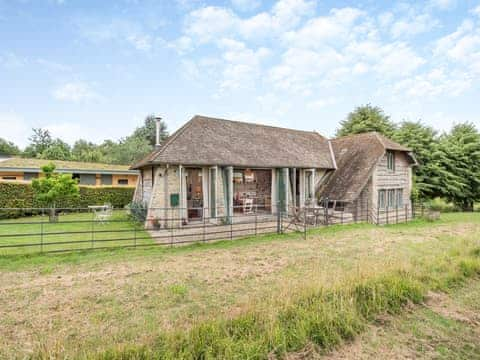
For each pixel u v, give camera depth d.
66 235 10.85
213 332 3.54
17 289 5.45
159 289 5.49
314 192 16.59
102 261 7.39
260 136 17.11
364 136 18.83
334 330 3.87
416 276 5.75
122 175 24.14
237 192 17.11
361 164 16.55
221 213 13.79
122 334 3.78
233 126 16.73
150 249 8.74
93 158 42.97
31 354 3.25
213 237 10.66
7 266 6.87
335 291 4.76
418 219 17.56
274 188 15.73
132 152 35.72
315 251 8.60
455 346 3.74
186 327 3.86
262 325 3.76
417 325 4.27
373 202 15.89
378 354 3.55
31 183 15.85
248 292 5.34
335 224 14.11
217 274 6.40
